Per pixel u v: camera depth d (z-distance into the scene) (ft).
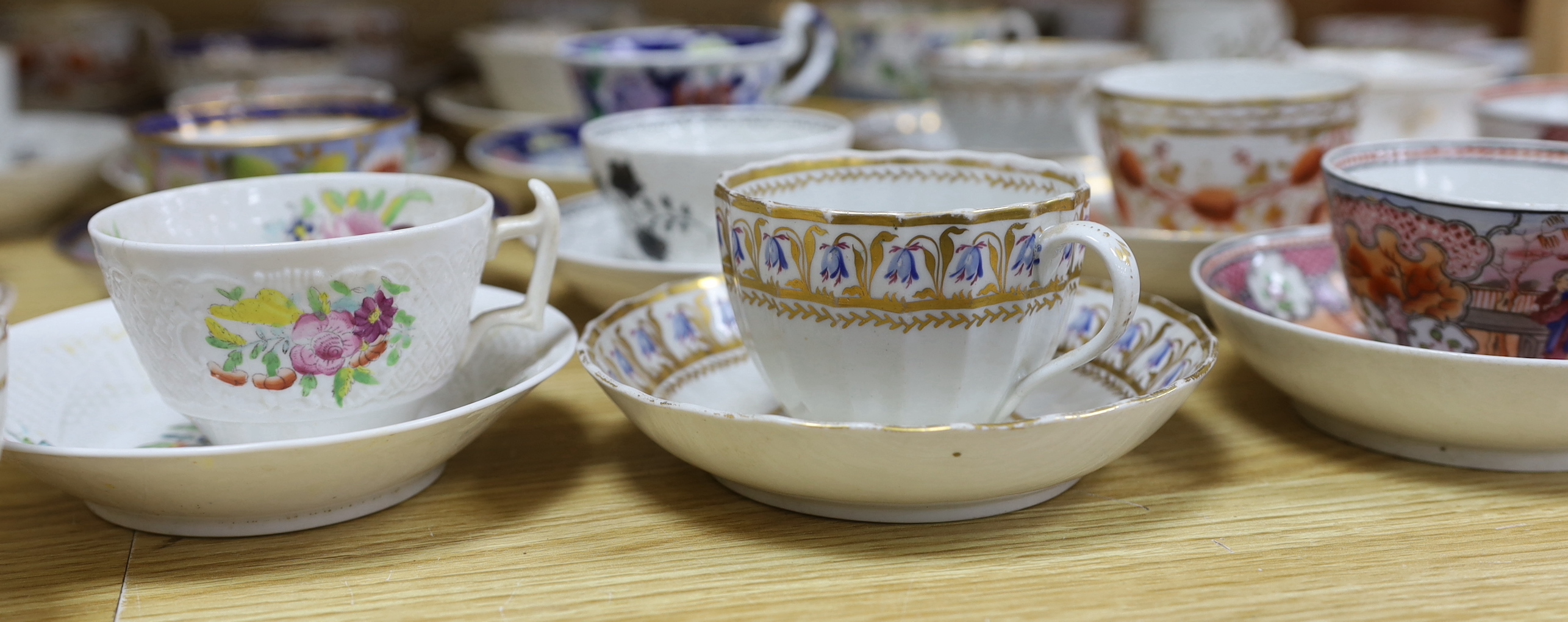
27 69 3.42
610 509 1.53
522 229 1.61
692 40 3.24
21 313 2.22
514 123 3.34
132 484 1.34
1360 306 1.78
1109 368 1.75
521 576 1.36
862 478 1.34
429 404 1.71
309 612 1.29
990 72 2.97
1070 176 1.54
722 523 1.48
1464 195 1.93
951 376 1.46
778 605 1.29
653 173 2.12
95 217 1.47
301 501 1.41
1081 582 1.33
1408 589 1.30
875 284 1.39
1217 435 1.74
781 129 2.44
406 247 1.41
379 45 3.82
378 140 2.18
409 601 1.31
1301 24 4.33
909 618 1.26
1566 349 1.58
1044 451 1.32
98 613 1.29
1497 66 2.87
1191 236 2.02
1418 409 1.51
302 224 1.71
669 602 1.30
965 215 1.35
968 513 1.46
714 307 1.93
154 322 1.39
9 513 1.55
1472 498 1.51
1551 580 1.31
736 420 1.30
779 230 1.42
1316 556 1.37
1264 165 2.18
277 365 1.40
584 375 2.03
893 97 3.77
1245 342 1.68
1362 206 1.69
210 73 3.24
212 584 1.35
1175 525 1.45
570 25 3.78
